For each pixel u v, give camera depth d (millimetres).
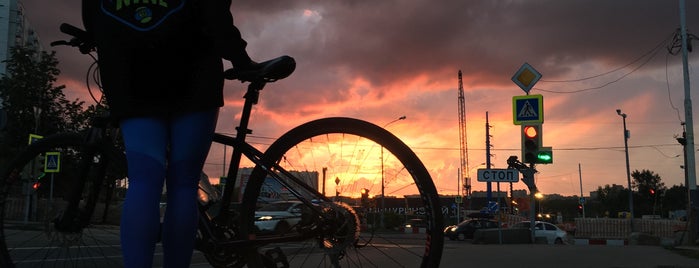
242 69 2342
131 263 2020
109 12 2080
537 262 8195
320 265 2752
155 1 2057
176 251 2186
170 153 2193
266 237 2678
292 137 2723
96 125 2699
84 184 2830
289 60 2479
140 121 2102
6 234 2984
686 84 25422
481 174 17703
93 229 2844
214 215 2717
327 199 2752
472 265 7652
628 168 47031
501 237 18328
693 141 24766
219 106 2240
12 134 24141
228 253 2697
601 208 116000
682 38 25719
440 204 2566
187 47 2102
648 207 104438
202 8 2127
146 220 2045
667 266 7863
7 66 26406
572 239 33656
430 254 2500
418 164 2604
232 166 2703
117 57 2066
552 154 15109
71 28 2520
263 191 2719
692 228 18375
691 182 24312
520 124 15406
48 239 2955
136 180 2086
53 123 25453
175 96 2109
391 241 2672
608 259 8859
